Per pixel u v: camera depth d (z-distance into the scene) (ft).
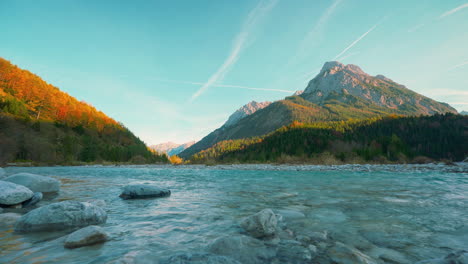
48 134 244.83
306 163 131.85
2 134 164.25
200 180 45.21
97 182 40.93
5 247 9.78
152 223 13.82
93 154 212.43
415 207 17.81
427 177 46.42
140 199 22.47
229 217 15.20
